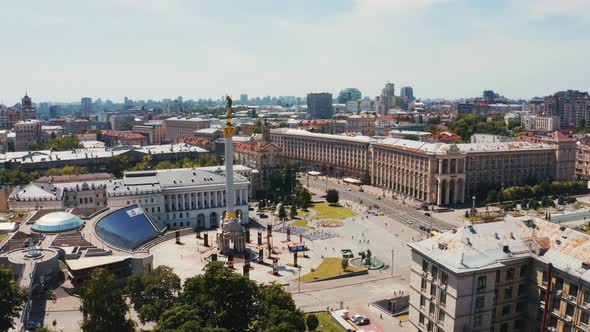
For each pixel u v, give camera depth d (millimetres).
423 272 141875
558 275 129875
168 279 144375
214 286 131750
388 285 196375
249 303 133875
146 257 186000
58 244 197125
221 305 130250
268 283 195750
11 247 190000
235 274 136375
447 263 131375
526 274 138875
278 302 131375
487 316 132500
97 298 123250
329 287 193750
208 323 126438
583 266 125562
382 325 157875
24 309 141125
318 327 153375
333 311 166750
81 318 151750
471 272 127062
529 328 139500
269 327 116250
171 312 120625
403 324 158250
